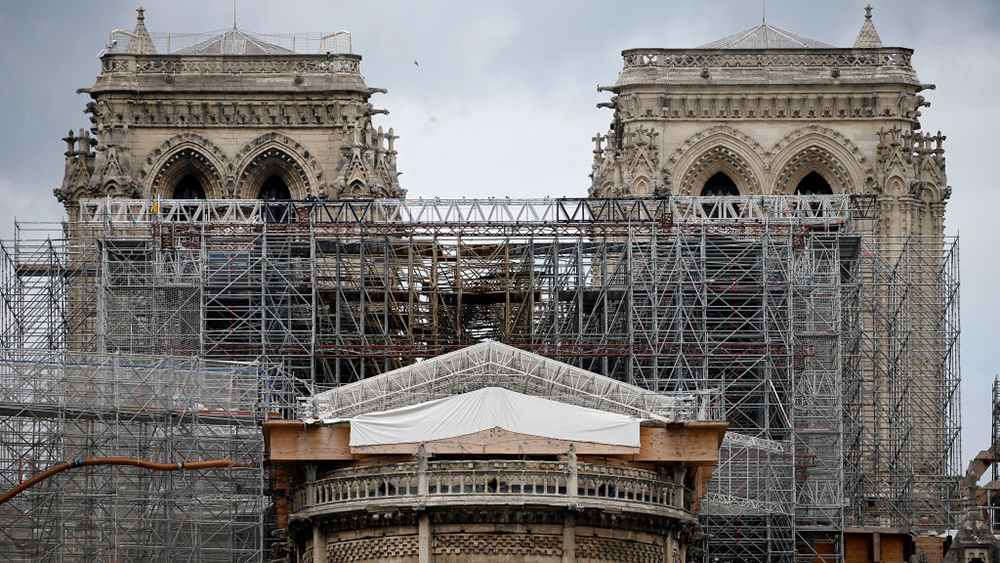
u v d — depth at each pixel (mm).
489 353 115000
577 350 143875
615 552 107938
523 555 106625
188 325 145000
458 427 109688
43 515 128250
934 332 156875
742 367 142750
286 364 144250
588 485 107375
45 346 147625
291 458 109812
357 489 108062
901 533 141750
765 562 139250
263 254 143250
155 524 128125
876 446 151375
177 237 145500
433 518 106812
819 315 144875
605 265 144250
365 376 151500
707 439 110688
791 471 139375
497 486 106625
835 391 143875
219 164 162875
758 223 146750
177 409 127000
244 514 130000
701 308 145000
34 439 130000
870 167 162625
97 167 160500
